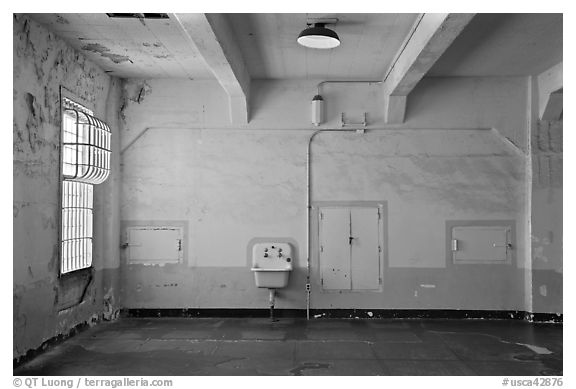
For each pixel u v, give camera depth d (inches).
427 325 240.4
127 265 258.5
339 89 258.4
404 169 258.4
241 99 247.9
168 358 184.2
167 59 227.8
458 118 255.9
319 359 183.6
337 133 259.3
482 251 256.2
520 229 255.8
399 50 212.1
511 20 181.6
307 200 259.1
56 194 194.5
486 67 240.4
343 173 259.4
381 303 256.4
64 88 202.8
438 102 256.2
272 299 251.0
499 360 183.9
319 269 257.9
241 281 258.5
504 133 255.1
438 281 256.5
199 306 257.8
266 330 228.8
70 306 212.5
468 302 255.9
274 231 259.6
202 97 260.1
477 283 255.9
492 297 255.8
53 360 179.6
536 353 193.2
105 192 250.2
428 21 167.0
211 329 230.4
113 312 251.6
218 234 259.9
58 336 200.7
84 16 177.9
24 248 171.6
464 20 151.7
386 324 242.4
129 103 259.1
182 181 260.7
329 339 212.7
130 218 259.6
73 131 213.3
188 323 242.8
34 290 179.3
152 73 249.9
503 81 255.9
